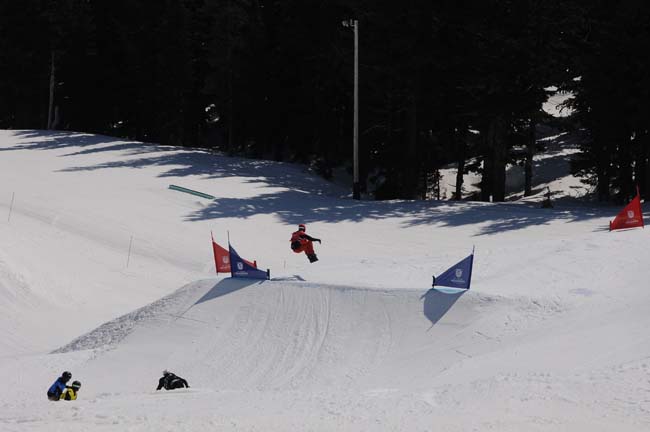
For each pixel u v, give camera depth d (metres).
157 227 49.44
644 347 16.83
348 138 81.62
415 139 66.56
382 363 21.28
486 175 65.94
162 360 24.55
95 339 28.34
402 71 64.88
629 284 23.25
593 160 65.69
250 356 23.67
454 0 61.66
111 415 12.70
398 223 50.03
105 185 59.59
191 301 28.05
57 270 40.81
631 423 11.27
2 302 36.12
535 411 12.22
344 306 25.09
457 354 20.52
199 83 97.25
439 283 24.62
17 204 51.75
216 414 12.89
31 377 24.91
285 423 11.77
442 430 10.99
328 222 50.81
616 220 31.05
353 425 11.55
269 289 27.34
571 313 21.44
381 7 63.97
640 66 54.47
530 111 60.06
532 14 55.53
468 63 62.09
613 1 57.41
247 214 52.84
